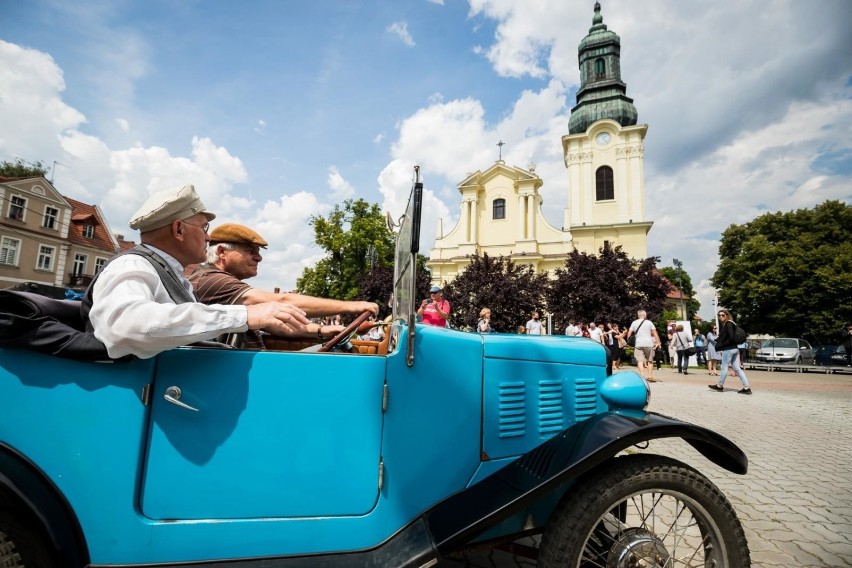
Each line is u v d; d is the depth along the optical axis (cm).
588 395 204
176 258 175
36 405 133
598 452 154
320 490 152
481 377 183
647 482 156
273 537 147
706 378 1261
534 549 179
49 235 2986
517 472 168
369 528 156
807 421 603
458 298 2247
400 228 214
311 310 231
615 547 164
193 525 140
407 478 164
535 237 3091
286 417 150
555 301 2173
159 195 168
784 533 262
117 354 129
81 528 133
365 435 158
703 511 160
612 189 2969
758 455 436
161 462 138
